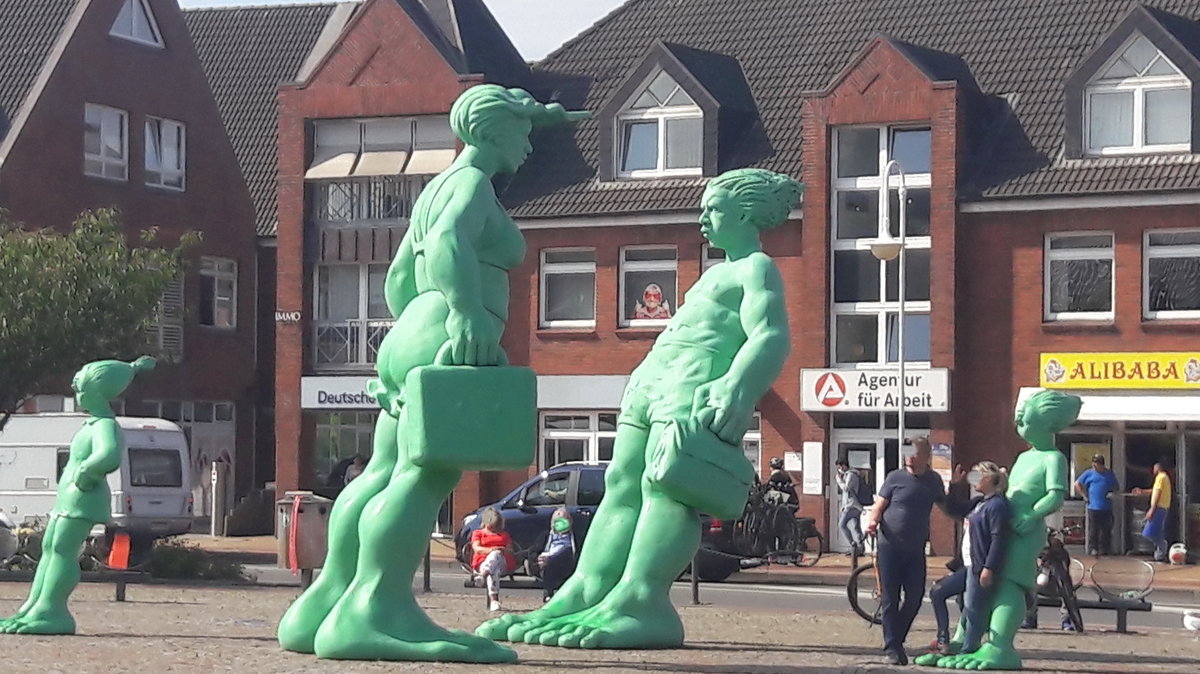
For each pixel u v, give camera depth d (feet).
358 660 48.14
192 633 60.23
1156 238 132.36
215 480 156.04
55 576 58.49
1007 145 137.59
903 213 125.18
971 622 53.72
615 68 156.87
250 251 173.68
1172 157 132.26
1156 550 126.52
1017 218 135.44
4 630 57.88
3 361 104.78
